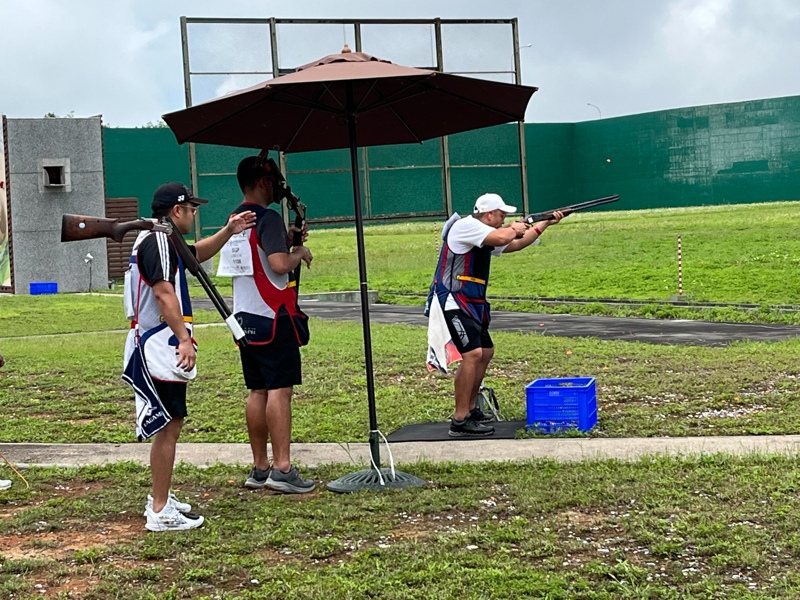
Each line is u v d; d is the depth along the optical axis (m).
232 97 6.73
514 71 27.02
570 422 8.48
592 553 5.45
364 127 8.00
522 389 10.66
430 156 27.45
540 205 61.91
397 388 10.91
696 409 9.30
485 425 8.73
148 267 5.99
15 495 7.09
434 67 26.72
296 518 6.27
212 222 27.86
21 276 32.03
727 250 29.41
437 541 5.70
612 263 29.02
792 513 5.90
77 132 32.38
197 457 8.12
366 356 7.20
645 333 16.42
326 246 40.38
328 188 41.22
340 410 9.84
